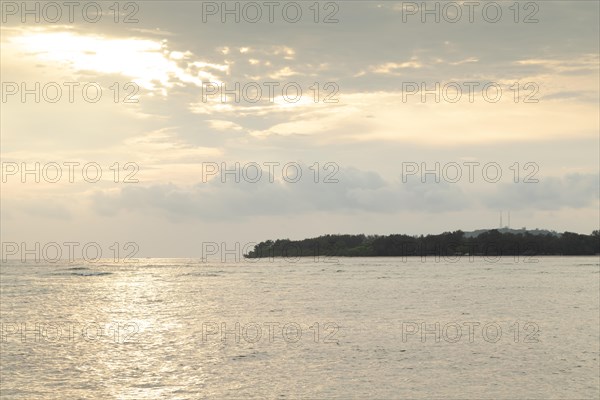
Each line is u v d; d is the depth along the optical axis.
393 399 33.72
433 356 44.44
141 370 40.38
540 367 40.84
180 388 36.03
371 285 120.44
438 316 69.31
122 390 35.59
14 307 80.69
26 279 146.38
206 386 36.41
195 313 74.19
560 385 36.31
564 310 76.00
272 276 158.12
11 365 41.72
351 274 162.50
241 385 36.56
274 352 46.19
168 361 43.09
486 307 79.25
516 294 98.94
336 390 35.41
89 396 34.38
